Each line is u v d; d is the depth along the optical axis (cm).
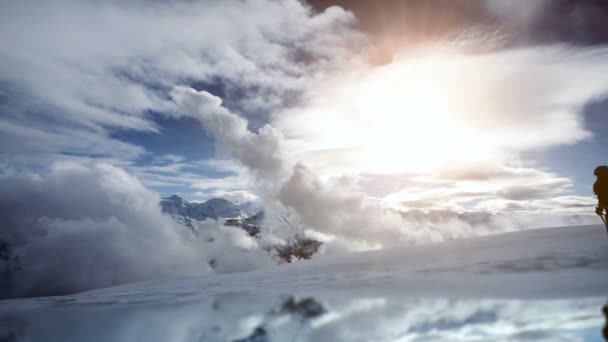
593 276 698
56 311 1150
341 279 1291
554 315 479
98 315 980
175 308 991
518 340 402
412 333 493
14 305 1525
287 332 582
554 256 1077
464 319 522
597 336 386
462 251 1784
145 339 636
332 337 520
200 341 586
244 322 699
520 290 657
